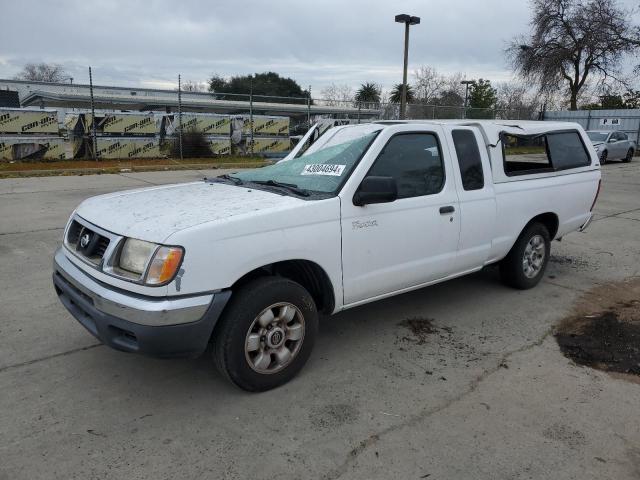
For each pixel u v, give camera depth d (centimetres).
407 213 395
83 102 3197
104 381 349
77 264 332
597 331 445
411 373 369
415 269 412
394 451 282
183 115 2119
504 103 4562
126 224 313
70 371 361
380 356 394
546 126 546
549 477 264
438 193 422
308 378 359
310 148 435
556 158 552
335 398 334
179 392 338
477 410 323
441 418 314
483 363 386
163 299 287
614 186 1488
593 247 752
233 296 319
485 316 477
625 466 273
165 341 287
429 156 421
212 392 339
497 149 479
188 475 261
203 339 299
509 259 530
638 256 701
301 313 344
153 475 261
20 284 536
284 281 332
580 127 597
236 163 1975
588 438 296
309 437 293
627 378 366
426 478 262
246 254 309
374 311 486
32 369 363
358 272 373
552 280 588
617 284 577
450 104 4700
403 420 311
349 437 294
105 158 1967
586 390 349
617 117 3231
